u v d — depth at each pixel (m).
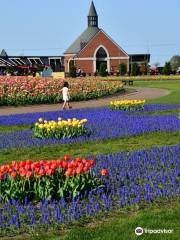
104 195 11.65
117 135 22.59
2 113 38.22
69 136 22.06
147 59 146.75
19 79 48.06
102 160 16.50
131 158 16.75
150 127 24.77
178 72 119.00
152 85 78.44
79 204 11.33
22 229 10.02
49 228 10.05
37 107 43.94
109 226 9.91
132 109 34.59
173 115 30.92
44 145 20.72
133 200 11.53
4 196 11.88
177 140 21.78
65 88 40.94
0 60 131.62
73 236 9.43
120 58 138.00
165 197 11.84
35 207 11.41
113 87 57.59
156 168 15.18
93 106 42.75
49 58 148.38
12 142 21.39
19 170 12.25
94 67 137.25
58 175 12.26
